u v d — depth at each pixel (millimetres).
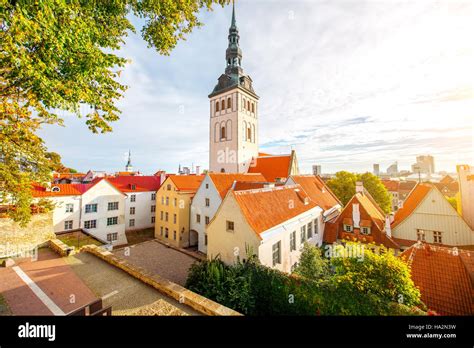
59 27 4379
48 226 18141
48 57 4453
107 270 11812
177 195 29281
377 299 8773
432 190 16859
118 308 8227
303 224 17016
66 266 12367
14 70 4562
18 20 3607
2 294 9414
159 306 6652
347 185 33781
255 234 12320
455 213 15898
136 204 36500
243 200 13984
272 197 16312
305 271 12680
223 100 41438
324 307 9516
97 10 6320
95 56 5145
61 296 9203
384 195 32094
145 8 7539
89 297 9086
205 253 25578
